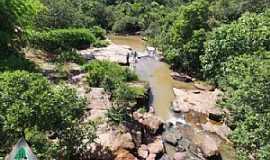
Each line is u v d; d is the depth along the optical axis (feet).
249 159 68.23
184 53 147.23
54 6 178.81
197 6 148.36
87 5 240.53
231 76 88.12
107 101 99.09
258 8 170.91
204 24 149.48
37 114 58.39
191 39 145.07
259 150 62.59
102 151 76.13
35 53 139.03
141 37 227.61
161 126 98.89
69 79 115.24
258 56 87.92
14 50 120.16
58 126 61.82
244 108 72.90
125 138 82.33
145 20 238.68
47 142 59.77
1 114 57.21
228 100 85.15
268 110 67.00
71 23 188.24
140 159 81.76
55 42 151.84
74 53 144.05
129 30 240.32
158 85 132.98
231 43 109.60
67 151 64.44
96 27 209.56
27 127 57.82
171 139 93.97
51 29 169.27
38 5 145.69
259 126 65.31
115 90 103.45
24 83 61.36
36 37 144.87
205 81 135.33
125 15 250.57
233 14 180.14
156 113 109.91
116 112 93.15
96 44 176.65
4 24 116.78
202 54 142.20
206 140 92.68
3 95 58.54
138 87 116.98
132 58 163.12
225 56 111.96
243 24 112.47
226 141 93.40
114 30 238.48
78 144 67.00
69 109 63.62
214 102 114.21
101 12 242.37
